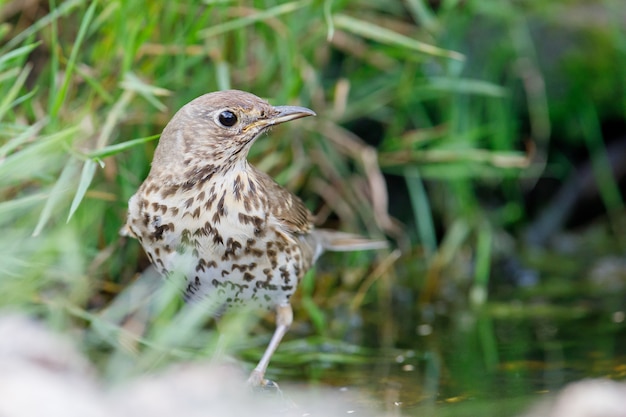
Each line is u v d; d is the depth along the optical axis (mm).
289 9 11578
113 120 10945
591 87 15234
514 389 9766
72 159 10203
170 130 9531
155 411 7117
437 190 14719
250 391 9727
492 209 15289
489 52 14703
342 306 12977
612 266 14688
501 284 14227
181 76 11672
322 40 12984
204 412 7344
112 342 10039
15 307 9758
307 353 11211
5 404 6387
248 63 12672
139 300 10898
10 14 12133
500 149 14312
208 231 9461
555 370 10383
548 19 15328
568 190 15812
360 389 9914
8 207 9844
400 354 11227
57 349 7930
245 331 11258
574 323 12227
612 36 15219
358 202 13555
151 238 9562
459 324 12414
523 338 11680
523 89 14930
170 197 9445
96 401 6832
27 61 12281
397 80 13664
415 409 9203
